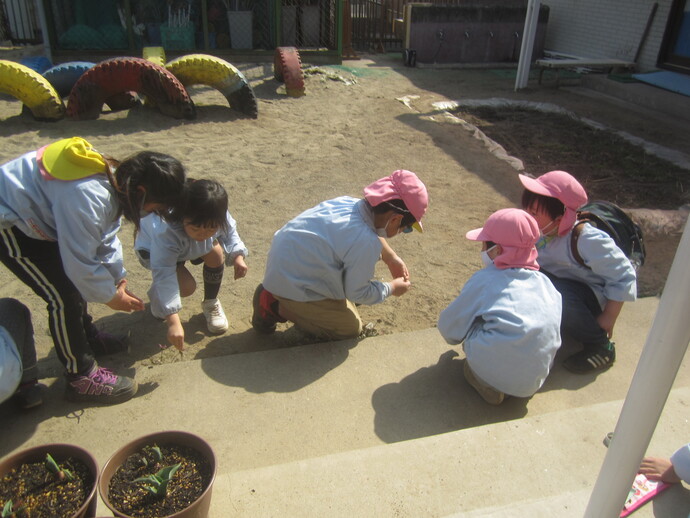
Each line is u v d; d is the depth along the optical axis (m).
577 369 3.29
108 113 8.15
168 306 3.04
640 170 6.96
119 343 3.45
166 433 2.05
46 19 11.00
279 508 2.15
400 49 14.50
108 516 1.88
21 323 2.77
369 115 8.77
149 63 7.70
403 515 2.13
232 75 8.18
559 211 3.20
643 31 11.17
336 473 2.30
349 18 12.74
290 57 9.61
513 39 13.16
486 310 2.90
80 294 2.79
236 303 4.09
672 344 1.41
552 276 3.41
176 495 1.88
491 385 2.94
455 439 2.48
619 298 3.20
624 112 9.55
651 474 2.24
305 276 3.26
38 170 2.43
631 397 1.53
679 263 1.36
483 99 9.98
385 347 3.48
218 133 7.61
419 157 7.11
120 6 11.41
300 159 6.85
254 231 5.10
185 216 2.74
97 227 2.45
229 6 11.73
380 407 3.00
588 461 2.40
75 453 1.98
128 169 2.42
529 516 2.09
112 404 2.96
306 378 3.20
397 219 3.14
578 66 11.41
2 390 2.56
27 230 2.47
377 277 4.50
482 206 5.85
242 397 3.03
